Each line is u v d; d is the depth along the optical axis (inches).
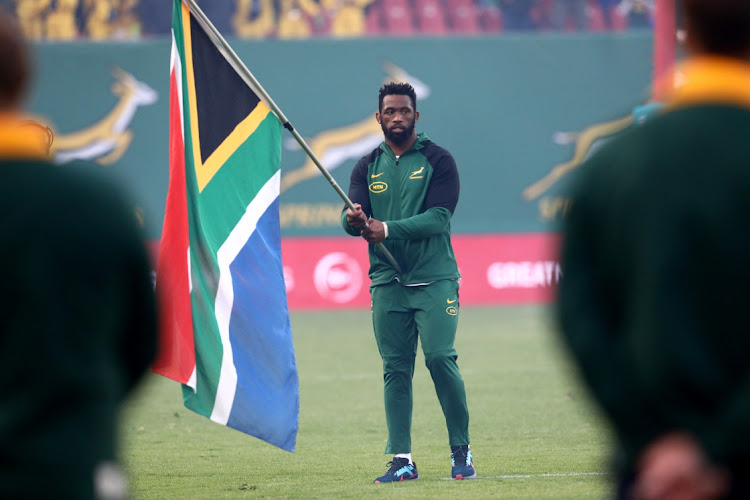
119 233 260.4
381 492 698.2
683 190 238.1
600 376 250.7
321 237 2632.9
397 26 2906.0
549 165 2719.0
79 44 2689.5
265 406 664.4
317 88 2696.9
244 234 691.4
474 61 2723.9
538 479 735.7
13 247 247.9
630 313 248.2
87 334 251.4
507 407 1132.5
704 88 253.1
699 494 232.5
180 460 863.1
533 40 2731.3
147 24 2839.6
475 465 809.5
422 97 2716.5
